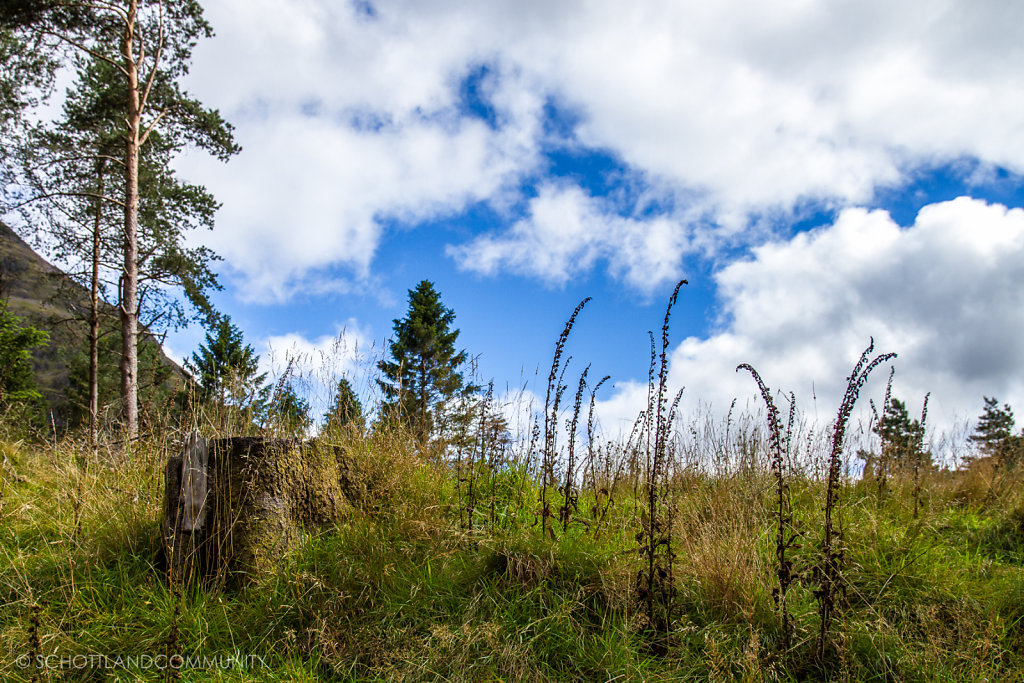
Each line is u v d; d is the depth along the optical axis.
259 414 6.08
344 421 6.00
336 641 3.34
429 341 21.12
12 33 14.02
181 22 15.20
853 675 3.26
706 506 5.16
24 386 19.33
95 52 13.77
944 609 3.79
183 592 3.72
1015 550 4.87
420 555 4.16
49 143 15.12
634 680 3.15
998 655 3.32
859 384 3.44
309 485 4.46
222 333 19.19
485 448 5.25
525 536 4.21
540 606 3.64
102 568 4.12
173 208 16.62
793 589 3.93
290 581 3.77
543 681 3.15
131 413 12.43
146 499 5.08
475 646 3.31
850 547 4.41
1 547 4.41
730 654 3.25
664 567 3.85
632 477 5.44
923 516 5.25
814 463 6.31
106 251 16.17
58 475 5.77
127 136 14.16
